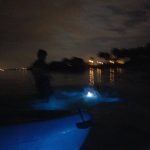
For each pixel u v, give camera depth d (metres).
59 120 6.27
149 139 5.23
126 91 11.48
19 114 6.78
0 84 15.36
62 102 9.05
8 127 5.54
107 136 5.37
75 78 18.72
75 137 5.26
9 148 4.64
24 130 5.44
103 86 13.44
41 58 8.93
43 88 8.98
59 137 5.23
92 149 4.70
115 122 6.49
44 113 6.96
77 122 6.22
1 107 7.84
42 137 5.16
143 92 11.20
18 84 15.18
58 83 15.03
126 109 7.95
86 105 8.55
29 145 4.79
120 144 4.99
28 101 8.95
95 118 6.79
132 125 6.12
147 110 7.82
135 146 4.80
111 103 8.97
